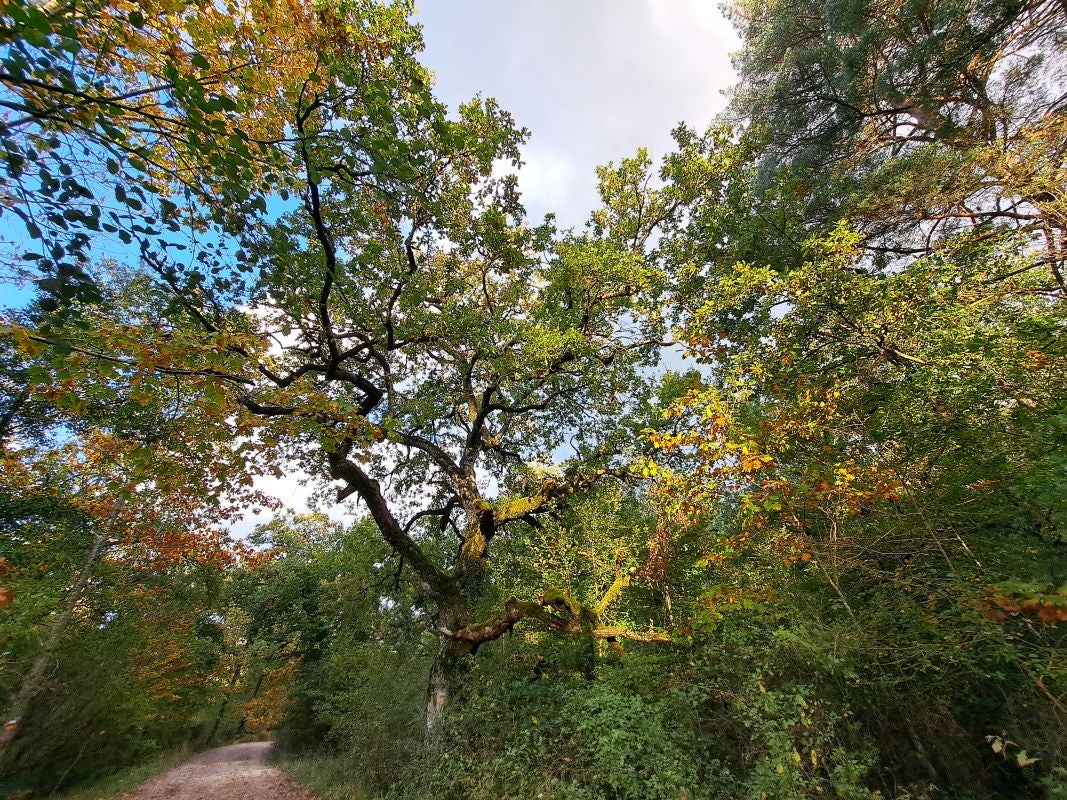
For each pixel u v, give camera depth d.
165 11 4.08
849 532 5.47
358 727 9.95
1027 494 4.47
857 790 4.08
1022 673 4.23
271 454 7.82
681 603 8.91
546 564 11.97
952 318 5.59
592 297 11.50
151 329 5.48
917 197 7.45
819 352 6.57
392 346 10.42
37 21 2.88
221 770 15.84
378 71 6.51
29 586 9.09
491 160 9.66
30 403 11.19
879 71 9.04
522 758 6.46
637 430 9.83
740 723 5.52
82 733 12.23
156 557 13.47
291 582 25.20
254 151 4.86
